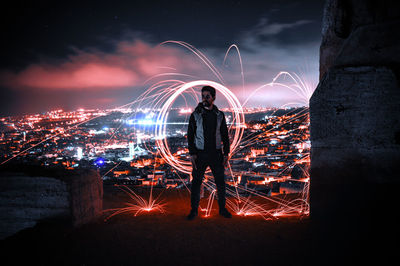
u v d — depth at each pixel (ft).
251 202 17.25
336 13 10.59
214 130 12.46
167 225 11.57
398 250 8.16
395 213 9.37
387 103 9.50
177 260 8.27
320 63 11.85
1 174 10.44
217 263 8.05
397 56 9.65
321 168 10.47
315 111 10.51
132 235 10.32
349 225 9.87
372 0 9.78
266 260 8.12
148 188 22.91
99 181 12.96
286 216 12.59
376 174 9.66
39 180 10.32
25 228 10.31
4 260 8.32
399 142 9.40
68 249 9.05
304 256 8.23
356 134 9.88
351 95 9.89
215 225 11.44
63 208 10.32
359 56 10.14
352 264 7.59
